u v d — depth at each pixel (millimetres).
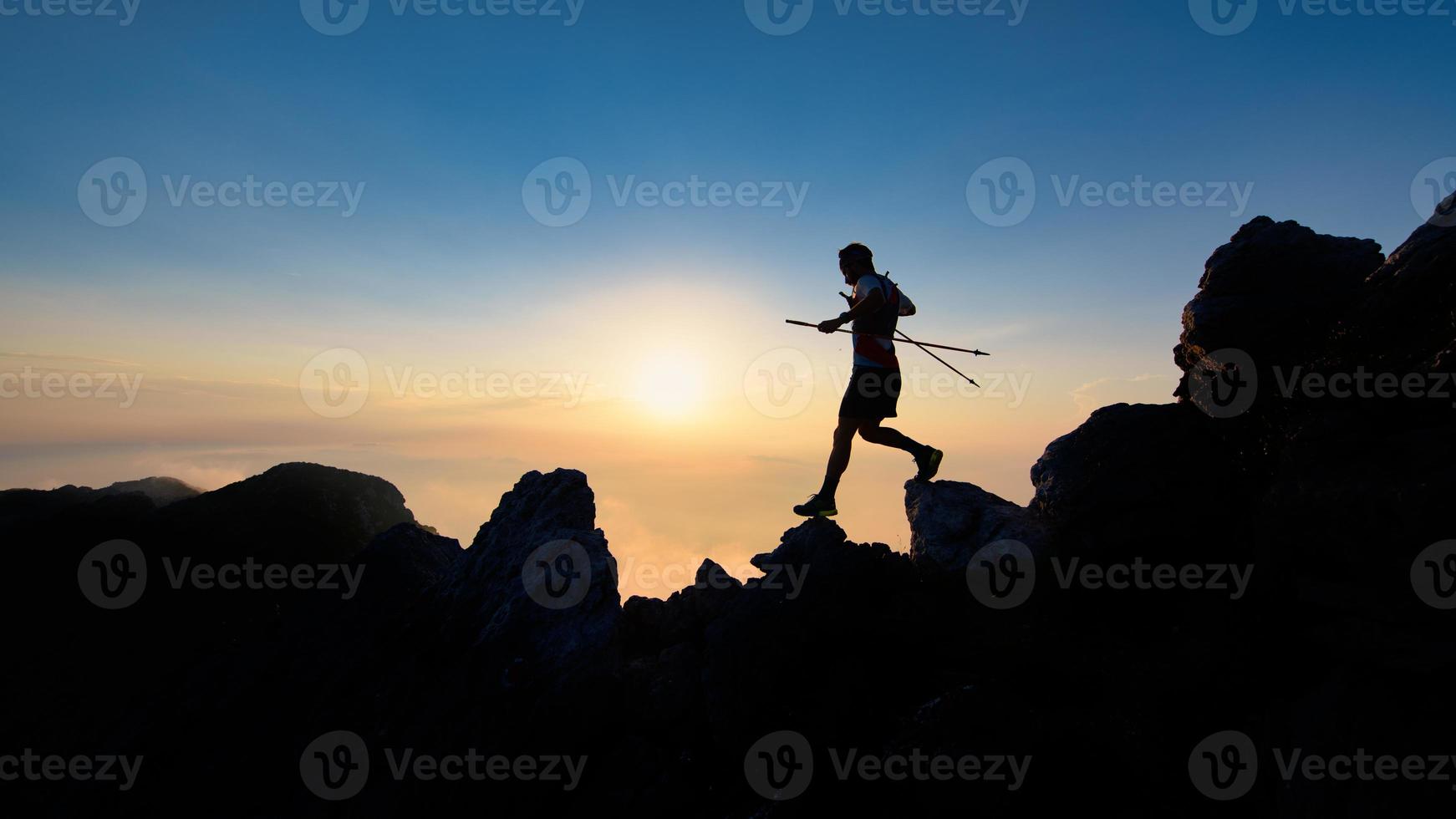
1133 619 4934
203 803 5426
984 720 4293
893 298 5711
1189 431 5355
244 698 6160
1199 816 3787
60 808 5828
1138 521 5012
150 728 6285
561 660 5203
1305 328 4816
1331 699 3588
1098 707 4434
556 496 6648
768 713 4824
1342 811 3191
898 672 5059
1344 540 3707
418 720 5332
